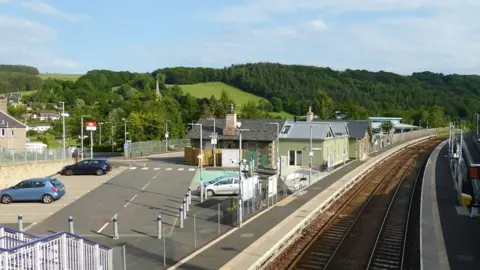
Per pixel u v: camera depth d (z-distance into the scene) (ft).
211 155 166.61
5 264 35.29
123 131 256.93
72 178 135.64
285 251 67.77
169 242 66.49
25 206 95.50
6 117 225.76
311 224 84.89
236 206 80.74
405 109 578.25
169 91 513.86
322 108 373.61
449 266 57.93
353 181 138.21
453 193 114.01
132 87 603.26
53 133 367.04
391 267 61.36
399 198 115.24
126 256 58.23
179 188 117.60
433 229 76.74
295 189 117.39
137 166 165.37
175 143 258.57
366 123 211.20
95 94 542.16
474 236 72.18
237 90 555.69
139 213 87.97
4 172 115.24
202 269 54.65
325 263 62.49
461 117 597.11
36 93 597.52
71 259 44.37
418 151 267.18
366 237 76.89
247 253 61.11
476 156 211.20
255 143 167.43
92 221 81.51
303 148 167.84
